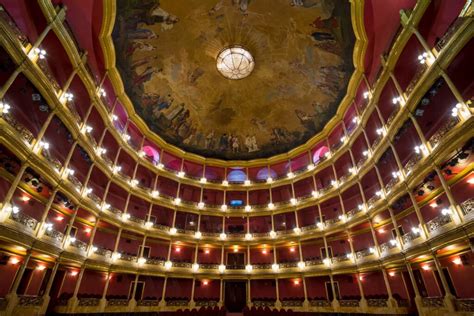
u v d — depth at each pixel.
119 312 21.52
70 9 17.92
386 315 19.30
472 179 16.55
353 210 25.08
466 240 14.12
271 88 30.67
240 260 30.33
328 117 30.84
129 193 26.81
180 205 30.33
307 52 26.41
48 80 16.78
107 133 25.00
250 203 34.12
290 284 27.39
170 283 27.39
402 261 18.91
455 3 14.95
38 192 18.59
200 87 30.55
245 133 35.00
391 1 18.47
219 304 26.53
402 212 21.44
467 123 13.52
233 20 25.22
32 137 16.16
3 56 14.05
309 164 32.94
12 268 16.39
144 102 29.33
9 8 14.36
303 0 22.28
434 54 15.77
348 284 24.72
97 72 22.88
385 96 21.84
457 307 14.32
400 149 21.55
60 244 18.27
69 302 18.83
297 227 29.00
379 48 21.55
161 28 24.20
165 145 32.75
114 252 23.52
